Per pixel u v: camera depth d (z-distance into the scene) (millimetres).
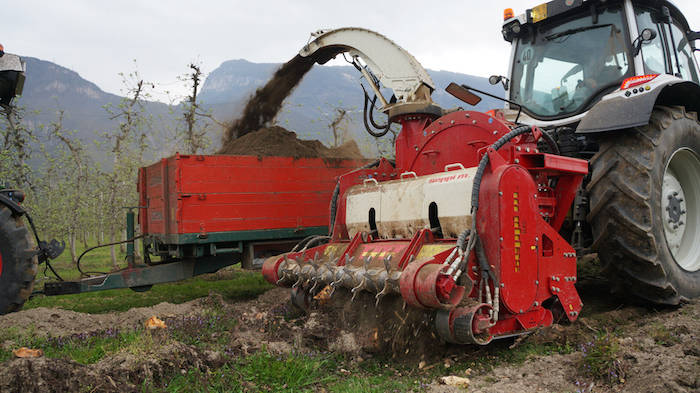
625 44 4332
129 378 2639
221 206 5918
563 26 4832
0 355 3459
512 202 3016
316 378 2883
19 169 10250
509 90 5230
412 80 4953
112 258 11867
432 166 4320
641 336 3195
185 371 2803
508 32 5289
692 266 4051
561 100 4711
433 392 2572
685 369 2404
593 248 3836
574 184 3510
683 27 5344
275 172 6301
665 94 3949
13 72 5559
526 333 3133
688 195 4195
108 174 12648
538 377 2707
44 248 5188
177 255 5793
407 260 3244
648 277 3633
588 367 2678
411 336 3248
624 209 3564
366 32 5391
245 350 3254
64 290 5406
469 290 2887
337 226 4551
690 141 3910
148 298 6586
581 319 3625
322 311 3873
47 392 2357
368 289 3359
